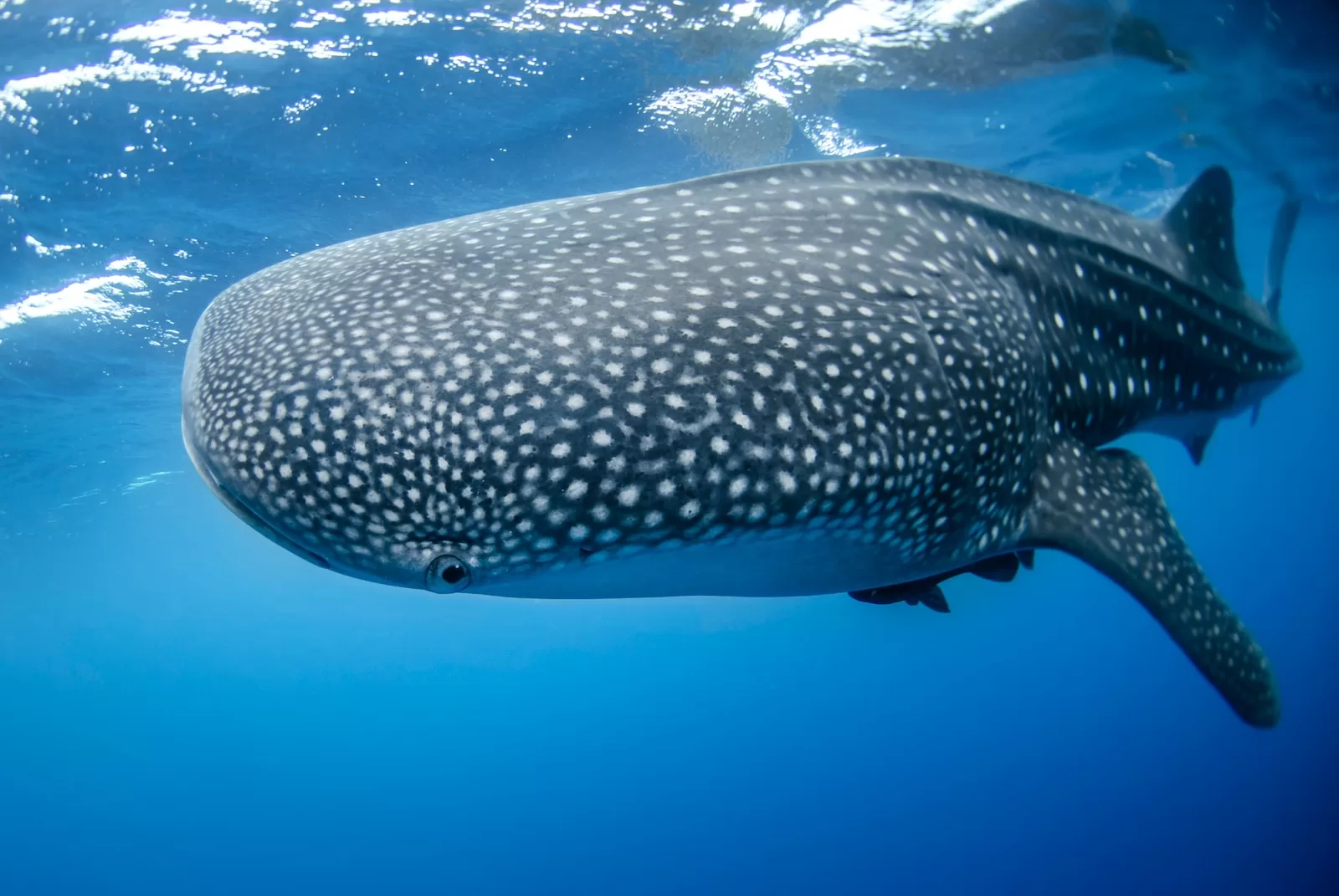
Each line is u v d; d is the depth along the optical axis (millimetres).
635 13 7141
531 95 8031
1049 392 2713
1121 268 3250
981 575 2834
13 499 19906
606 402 1669
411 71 7496
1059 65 8906
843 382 1865
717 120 8891
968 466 2145
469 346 1717
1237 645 2770
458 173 9266
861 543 2010
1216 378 3840
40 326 11039
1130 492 2859
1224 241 4051
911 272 2246
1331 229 20328
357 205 9617
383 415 1666
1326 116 11719
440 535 1695
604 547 1725
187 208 9047
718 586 1979
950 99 9375
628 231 2154
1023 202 3115
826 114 9281
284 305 2031
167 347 12633
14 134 7422
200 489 24641
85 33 6480
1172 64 9258
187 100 7355
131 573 38969
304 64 7211
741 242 2146
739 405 1733
